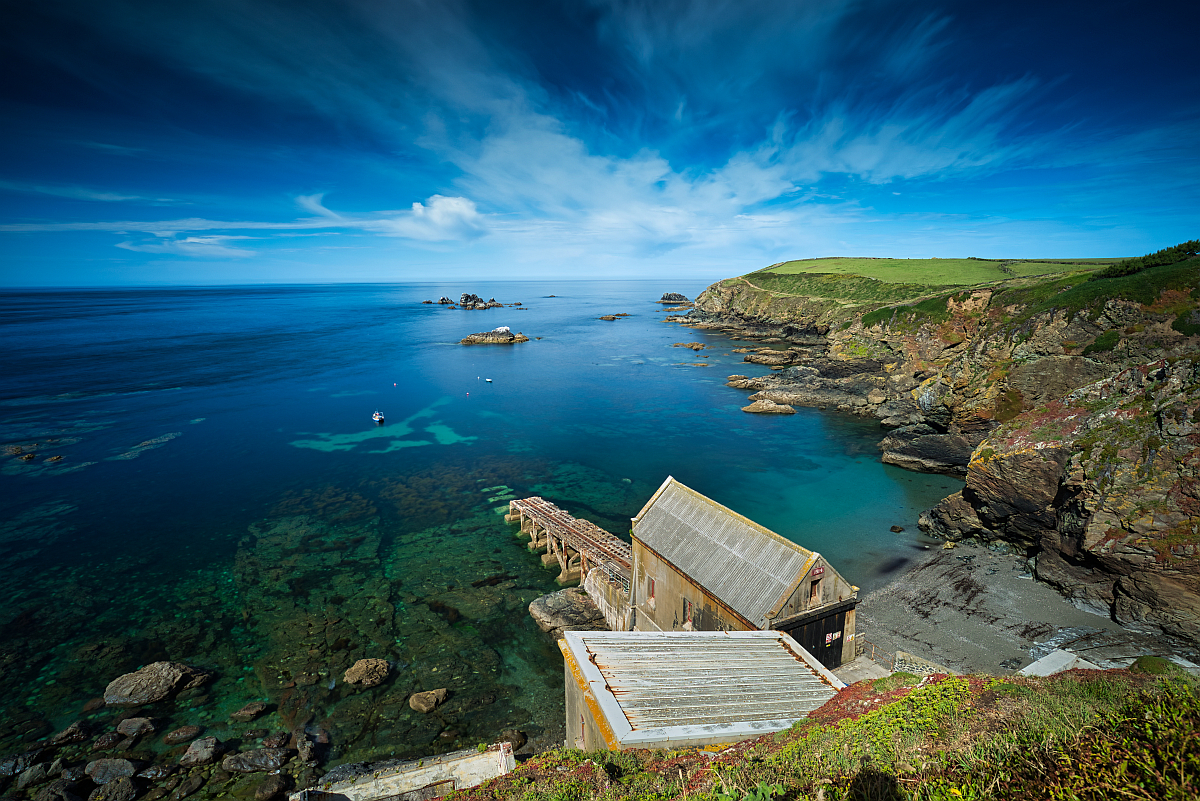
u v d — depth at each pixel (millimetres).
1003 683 14055
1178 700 8016
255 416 84938
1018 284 84938
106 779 25531
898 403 82438
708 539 31281
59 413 83312
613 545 43344
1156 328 53250
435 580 42719
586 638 22281
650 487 60625
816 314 144250
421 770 24703
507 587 42094
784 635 24531
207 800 24984
